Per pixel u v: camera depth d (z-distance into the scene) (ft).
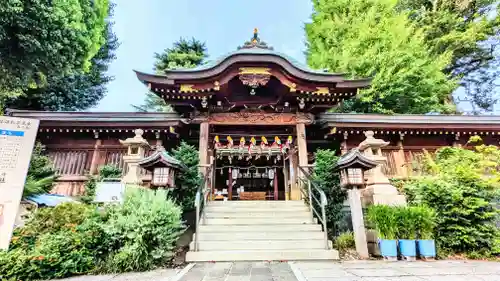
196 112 31.07
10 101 48.08
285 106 32.09
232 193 41.50
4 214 8.23
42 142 30.78
